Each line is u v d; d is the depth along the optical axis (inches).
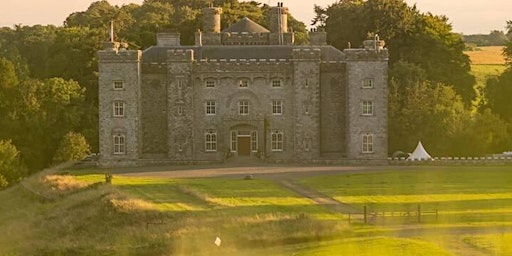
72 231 6889.8
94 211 7150.6
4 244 6742.1
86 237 6747.1
